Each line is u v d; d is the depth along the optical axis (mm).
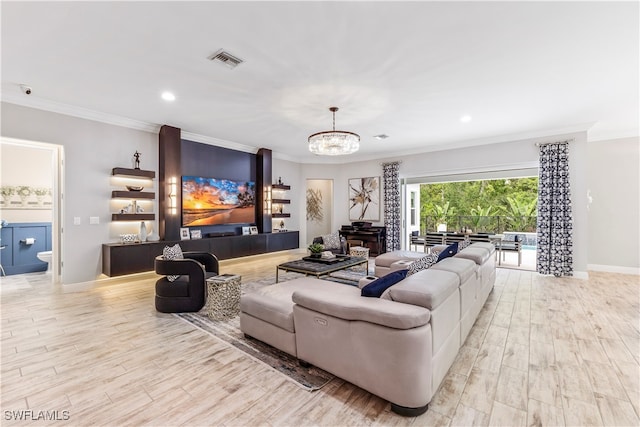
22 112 3711
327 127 5027
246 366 2156
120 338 2623
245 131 5309
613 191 5430
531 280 4762
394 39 2461
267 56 2717
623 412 1646
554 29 2336
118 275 4262
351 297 1917
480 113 4270
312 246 4633
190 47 2564
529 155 5320
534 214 8141
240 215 6527
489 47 2590
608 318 3096
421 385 1592
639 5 2049
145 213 4809
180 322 3004
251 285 4441
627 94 3609
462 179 6574
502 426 1543
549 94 3604
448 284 1937
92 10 2074
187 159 5582
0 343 2516
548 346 2461
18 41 2455
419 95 3611
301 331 2088
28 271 5438
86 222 4270
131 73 3045
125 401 1755
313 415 1639
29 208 5559
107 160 4469
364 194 7516
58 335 2680
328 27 2293
